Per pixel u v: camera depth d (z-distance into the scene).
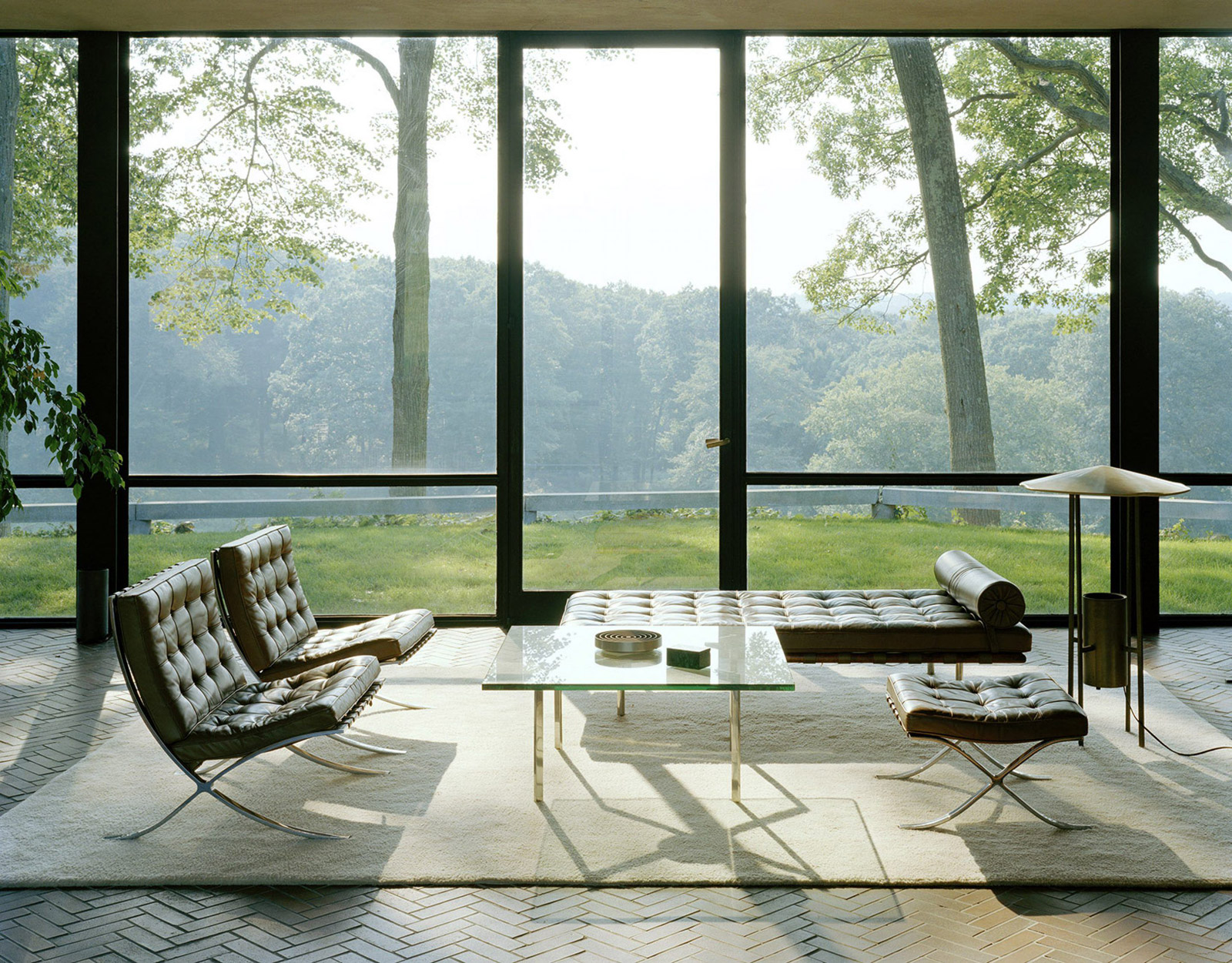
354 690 3.85
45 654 6.09
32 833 3.58
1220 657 5.99
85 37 6.60
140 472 6.83
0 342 5.54
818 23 6.53
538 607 6.90
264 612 4.54
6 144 6.73
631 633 4.40
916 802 3.85
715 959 2.76
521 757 4.38
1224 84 6.67
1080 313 6.76
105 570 6.39
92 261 6.64
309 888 3.20
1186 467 6.77
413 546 6.89
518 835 3.56
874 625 4.75
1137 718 4.83
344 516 6.88
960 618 4.82
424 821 3.68
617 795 3.93
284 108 6.81
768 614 5.08
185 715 3.55
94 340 6.66
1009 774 4.03
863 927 2.94
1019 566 6.79
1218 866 3.29
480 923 2.97
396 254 6.86
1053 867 3.29
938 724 3.59
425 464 6.88
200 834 3.58
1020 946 2.82
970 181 6.77
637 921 2.98
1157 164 6.59
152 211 6.79
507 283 6.84
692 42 6.73
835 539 6.85
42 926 2.96
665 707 5.10
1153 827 3.60
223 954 2.80
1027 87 6.73
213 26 6.59
